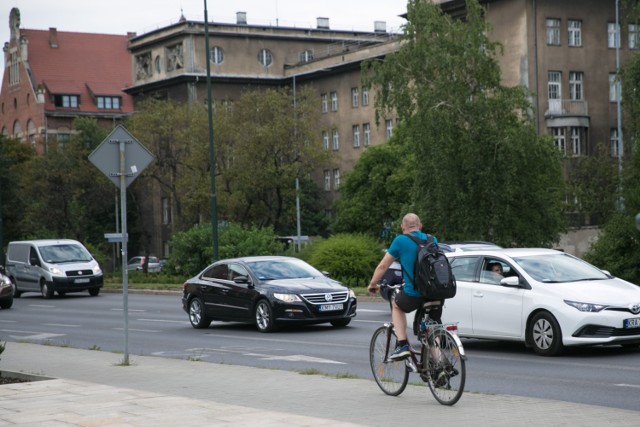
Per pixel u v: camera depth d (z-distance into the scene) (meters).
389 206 84.50
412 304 13.27
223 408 13.01
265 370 17.91
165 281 62.97
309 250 56.03
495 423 11.46
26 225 84.94
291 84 116.62
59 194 84.00
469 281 21.11
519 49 82.38
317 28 122.69
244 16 119.94
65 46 145.12
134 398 14.26
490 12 84.62
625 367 17.58
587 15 84.44
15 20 144.62
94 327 32.62
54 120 139.12
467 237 50.72
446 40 51.97
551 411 12.24
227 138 74.88
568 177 76.44
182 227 77.12
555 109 82.69
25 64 142.00
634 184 39.28
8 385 16.16
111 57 145.88
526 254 20.78
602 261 39.22
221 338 26.81
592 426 11.09
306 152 74.25
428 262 12.99
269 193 79.56
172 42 117.06
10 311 43.00
